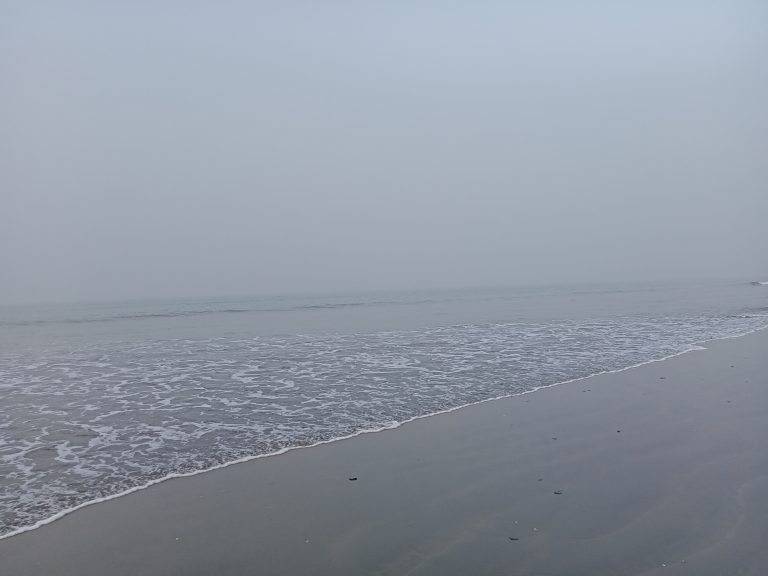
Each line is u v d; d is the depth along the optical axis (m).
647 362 13.70
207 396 10.61
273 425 8.59
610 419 8.65
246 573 4.34
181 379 12.35
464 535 4.93
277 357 15.46
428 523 5.20
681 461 6.70
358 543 4.82
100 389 11.38
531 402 9.83
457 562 4.46
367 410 9.43
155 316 36.97
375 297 66.50
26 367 14.42
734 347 16.11
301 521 5.27
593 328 22.12
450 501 5.70
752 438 7.54
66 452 7.37
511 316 30.03
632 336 19.12
